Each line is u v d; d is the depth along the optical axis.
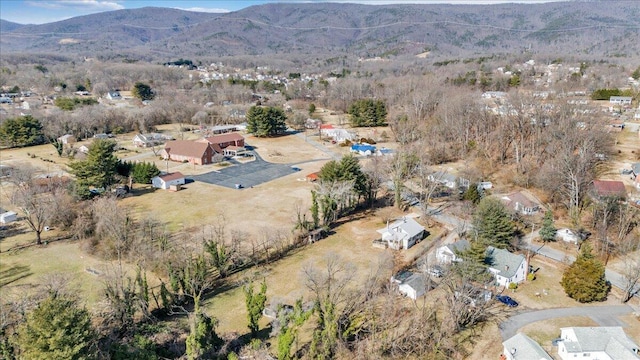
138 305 42.09
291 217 66.06
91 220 59.22
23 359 29.52
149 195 76.81
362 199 74.50
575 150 79.31
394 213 67.12
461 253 45.34
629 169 75.81
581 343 35.84
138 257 51.81
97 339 35.16
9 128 106.81
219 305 44.47
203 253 49.41
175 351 36.66
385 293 45.03
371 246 56.91
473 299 41.56
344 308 41.91
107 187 74.25
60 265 52.22
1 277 49.34
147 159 99.38
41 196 67.94
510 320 41.34
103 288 44.56
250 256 53.69
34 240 58.94
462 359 36.22
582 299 43.88
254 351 36.09
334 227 63.53
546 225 57.00
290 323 39.97
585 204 64.06
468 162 87.69
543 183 70.75
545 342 38.09
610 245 54.47
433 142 95.50
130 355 33.09
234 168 93.50
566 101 85.19
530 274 48.59
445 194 74.94
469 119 97.00
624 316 41.81
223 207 70.62
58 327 29.47
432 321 39.84
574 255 53.78
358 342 36.41
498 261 48.47
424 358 36.09
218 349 36.34
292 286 47.31
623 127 100.25
